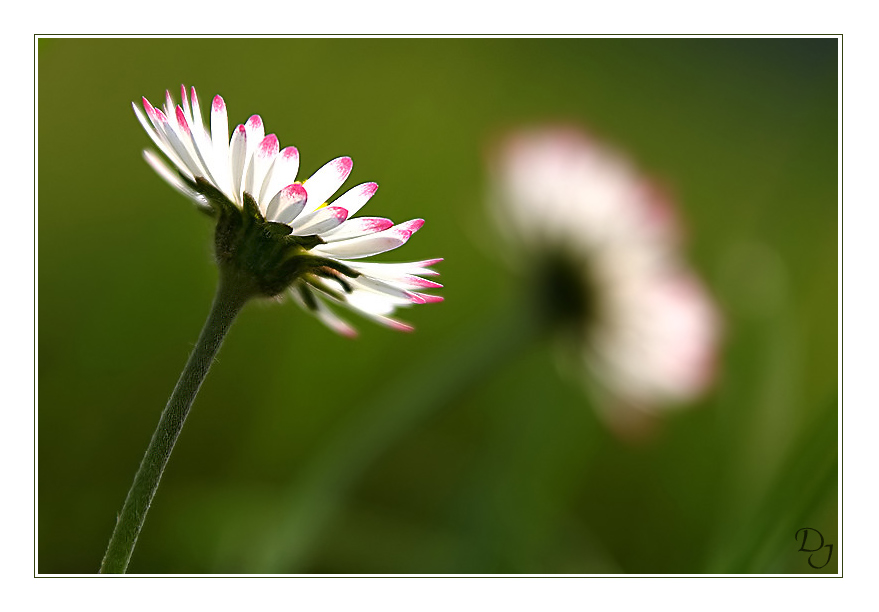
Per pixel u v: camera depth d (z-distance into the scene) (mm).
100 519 217
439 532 227
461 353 230
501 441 251
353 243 173
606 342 237
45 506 215
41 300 236
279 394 248
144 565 216
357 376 258
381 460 240
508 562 221
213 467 234
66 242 247
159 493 222
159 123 171
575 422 258
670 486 251
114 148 267
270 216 172
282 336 252
